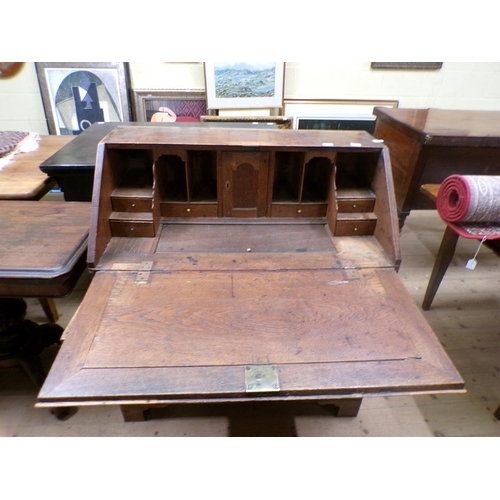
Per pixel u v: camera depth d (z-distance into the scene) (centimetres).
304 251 111
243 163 115
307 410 134
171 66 243
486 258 221
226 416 131
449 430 127
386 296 95
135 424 128
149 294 93
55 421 128
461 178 116
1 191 140
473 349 159
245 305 91
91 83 240
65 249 108
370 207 119
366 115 263
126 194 112
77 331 82
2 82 239
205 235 117
